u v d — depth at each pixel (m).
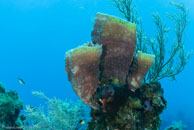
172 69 5.62
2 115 7.01
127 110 2.51
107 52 2.48
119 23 2.45
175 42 5.74
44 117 7.30
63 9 93.38
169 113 40.44
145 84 2.77
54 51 98.06
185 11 5.95
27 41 97.88
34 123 7.64
